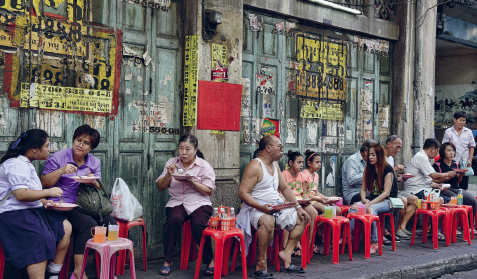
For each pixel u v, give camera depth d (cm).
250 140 598
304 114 662
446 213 620
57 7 436
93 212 402
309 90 669
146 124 501
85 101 454
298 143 655
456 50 1580
